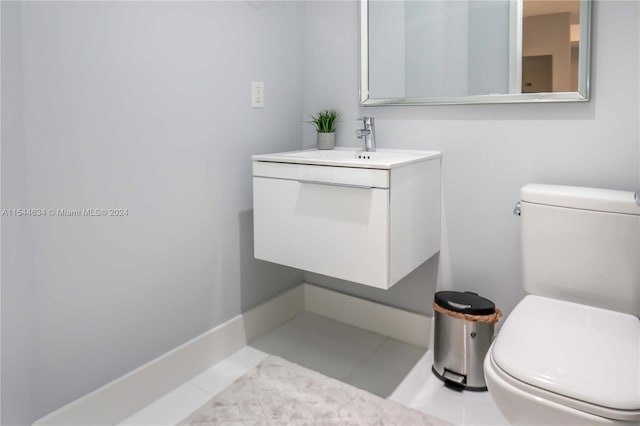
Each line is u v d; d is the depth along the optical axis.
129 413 1.65
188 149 1.79
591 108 1.62
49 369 1.43
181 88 1.74
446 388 1.79
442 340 1.82
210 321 1.97
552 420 1.11
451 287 2.02
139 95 1.60
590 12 1.56
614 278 1.48
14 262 1.32
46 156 1.37
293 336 2.22
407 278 2.13
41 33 1.32
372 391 1.77
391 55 2.01
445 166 1.95
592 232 1.50
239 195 2.04
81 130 1.44
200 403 1.72
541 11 1.66
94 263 1.52
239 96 1.98
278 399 1.72
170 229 1.76
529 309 1.48
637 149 1.56
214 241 1.95
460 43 1.83
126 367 1.65
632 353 1.20
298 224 1.80
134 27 1.56
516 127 1.77
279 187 1.84
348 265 1.69
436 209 1.95
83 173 1.46
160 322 1.76
